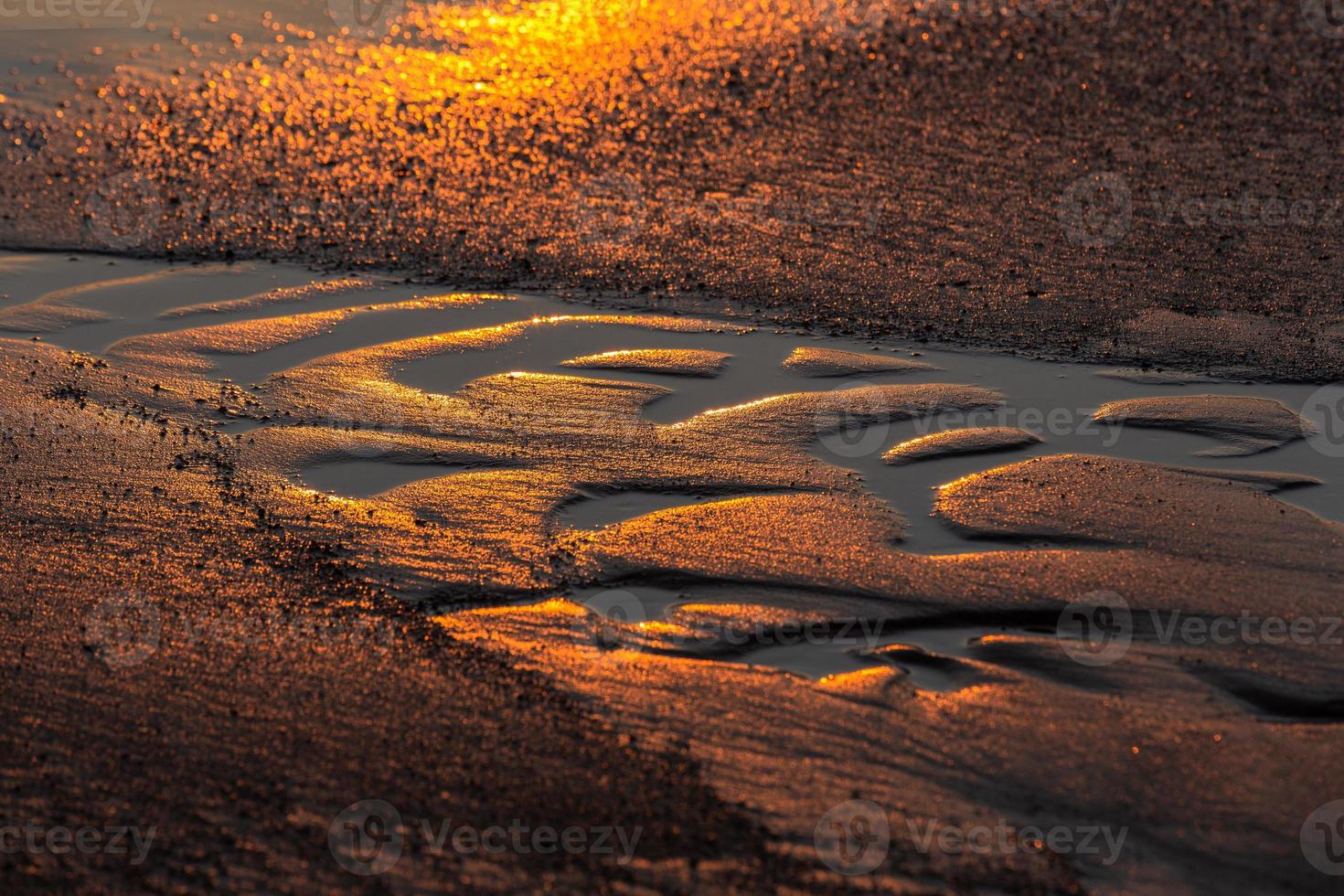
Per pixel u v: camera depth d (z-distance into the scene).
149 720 9.83
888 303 17.16
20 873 8.43
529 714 9.98
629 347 16.14
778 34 27.06
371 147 22.27
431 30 27.75
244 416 14.70
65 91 24.36
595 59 26.02
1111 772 9.39
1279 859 8.61
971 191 20.23
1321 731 9.80
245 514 12.80
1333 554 11.92
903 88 24.20
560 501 13.06
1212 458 13.66
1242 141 21.81
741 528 12.55
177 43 27.00
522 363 15.80
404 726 9.81
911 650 10.84
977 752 9.62
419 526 12.62
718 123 22.97
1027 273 17.83
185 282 17.92
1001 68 24.98
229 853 8.62
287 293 17.56
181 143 22.36
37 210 19.95
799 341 16.25
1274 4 27.83
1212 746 9.62
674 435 14.24
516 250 18.77
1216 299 17.08
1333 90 23.70
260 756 9.47
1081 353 15.88
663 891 8.34
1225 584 11.53
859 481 13.36
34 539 12.21
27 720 9.78
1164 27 26.69
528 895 8.31
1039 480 13.24
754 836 8.83
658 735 9.79
